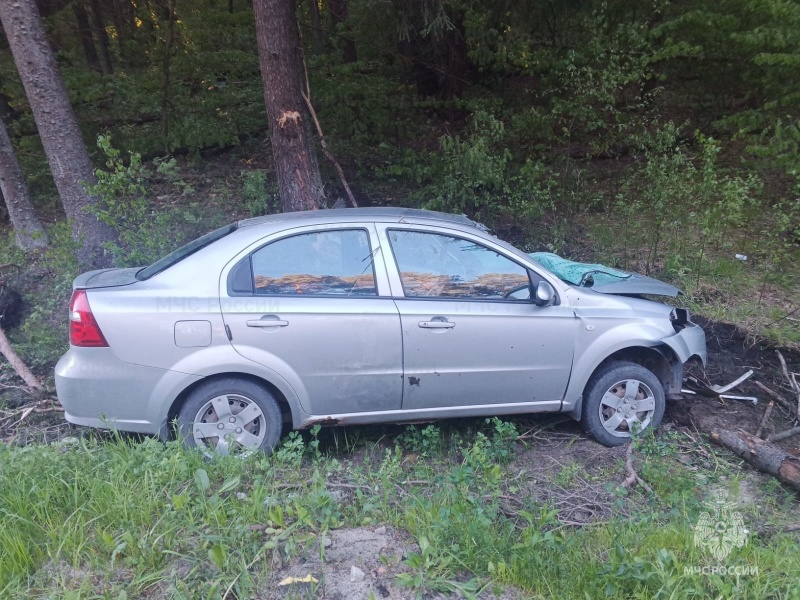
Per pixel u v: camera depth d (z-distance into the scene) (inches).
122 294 156.9
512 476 167.0
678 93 438.9
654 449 176.9
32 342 246.1
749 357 245.8
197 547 120.6
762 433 196.4
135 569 115.8
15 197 325.4
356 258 168.4
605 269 209.6
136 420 158.2
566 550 126.5
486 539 125.0
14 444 175.9
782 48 329.1
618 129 370.9
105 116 422.0
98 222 293.4
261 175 345.7
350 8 422.3
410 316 166.6
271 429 164.4
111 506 128.7
